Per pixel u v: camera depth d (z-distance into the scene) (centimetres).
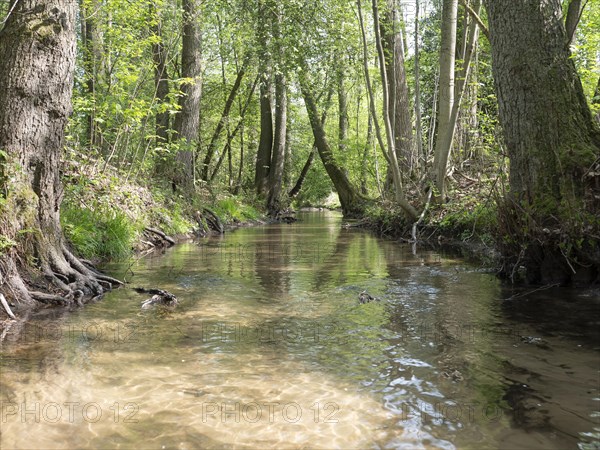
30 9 524
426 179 1305
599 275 566
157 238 1102
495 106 1296
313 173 3928
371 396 285
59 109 544
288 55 1457
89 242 787
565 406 268
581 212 550
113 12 1041
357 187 2631
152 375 318
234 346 377
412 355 354
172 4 1410
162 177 1440
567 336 392
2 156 509
